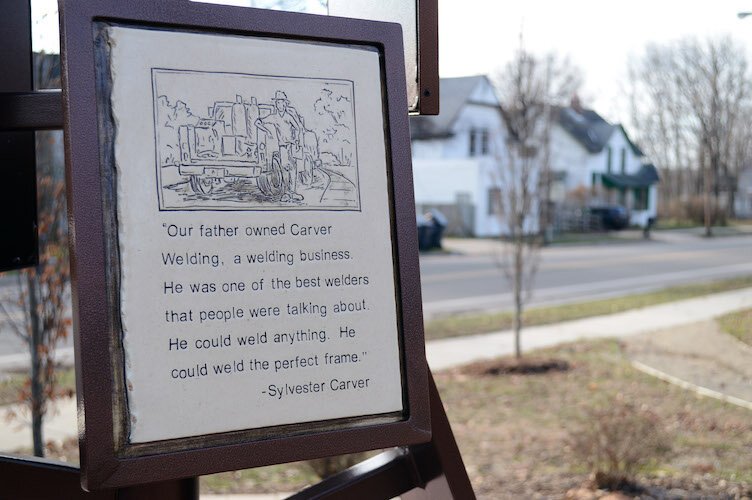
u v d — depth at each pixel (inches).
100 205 53.3
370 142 61.9
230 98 57.6
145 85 55.5
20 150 83.9
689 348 385.4
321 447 57.4
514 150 394.9
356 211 60.8
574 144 1680.6
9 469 74.8
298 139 59.3
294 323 57.5
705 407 267.4
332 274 59.2
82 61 53.9
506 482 189.2
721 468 196.5
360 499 78.5
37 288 185.8
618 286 674.2
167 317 54.0
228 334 55.4
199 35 57.4
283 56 59.7
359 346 59.5
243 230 56.8
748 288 652.7
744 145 2065.7
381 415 60.0
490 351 374.3
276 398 56.3
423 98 74.1
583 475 192.2
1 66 79.9
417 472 80.1
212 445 54.5
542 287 661.9
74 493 73.0
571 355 363.9
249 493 186.4
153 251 54.2
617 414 196.1
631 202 1829.5
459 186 1277.1
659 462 196.1
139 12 55.7
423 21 73.9
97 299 52.5
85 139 53.4
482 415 261.0
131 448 52.5
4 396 248.1
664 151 2055.9
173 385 53.6
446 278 717.9
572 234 1457.9
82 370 51.7
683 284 691.4
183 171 55.6
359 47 62.6
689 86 1905.8
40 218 179.0
